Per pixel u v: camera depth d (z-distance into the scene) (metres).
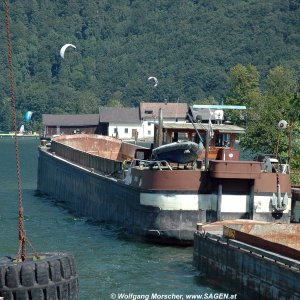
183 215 145.38
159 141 170.88
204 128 169.88
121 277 123.38
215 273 118.12
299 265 96.00
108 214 173.25
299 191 167.38
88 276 124.38
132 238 154.75
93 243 151.50
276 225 123.25
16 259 98.62
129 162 183.25
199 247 125.25
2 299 95.81
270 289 101.19
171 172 145.50
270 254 103.25
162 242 147.25
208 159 155.62
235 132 170.12
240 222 133.38
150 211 147.00
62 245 150.00
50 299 97.06
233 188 145.75
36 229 170.25
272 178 146.75
